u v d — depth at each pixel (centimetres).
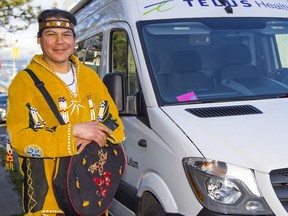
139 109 419
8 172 872
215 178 329
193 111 396
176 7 477
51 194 300
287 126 372
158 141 384
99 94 325
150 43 445
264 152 336
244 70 460
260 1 516
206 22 475
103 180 304
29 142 285
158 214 380
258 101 428
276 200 320
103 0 580
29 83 299
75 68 322
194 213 336
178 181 352
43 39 308
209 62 453
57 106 301
